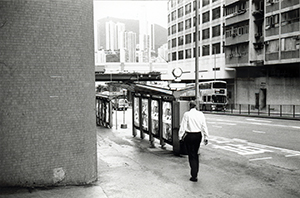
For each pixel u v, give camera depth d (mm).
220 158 9047
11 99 5047
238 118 25219
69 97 5492
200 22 51656
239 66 38750
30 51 5129
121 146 11219
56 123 5379
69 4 5438
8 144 5066
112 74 48688
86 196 4941
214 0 47844
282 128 16391
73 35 5496
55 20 5309
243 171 7406
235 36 39031
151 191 5496
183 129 6359
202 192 5609
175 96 9523
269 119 23875
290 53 30297
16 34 5035
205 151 10227
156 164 7977
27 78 5125
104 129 17438
